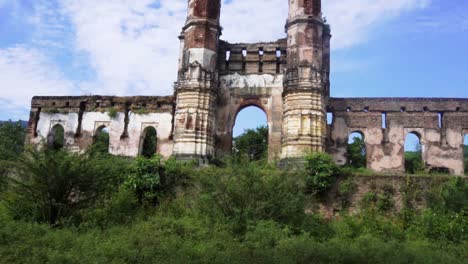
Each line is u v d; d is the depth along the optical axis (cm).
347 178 2764
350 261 1608
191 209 2495
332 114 4141
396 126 4088
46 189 2214
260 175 2294
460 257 1838
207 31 3747
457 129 4050
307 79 3494
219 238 1917
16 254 1488
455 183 2572
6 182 2272
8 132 5706
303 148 3372
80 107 4616
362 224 2452
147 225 2106
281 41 3922
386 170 4003
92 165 2294
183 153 3519
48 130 4647
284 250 1678
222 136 3788
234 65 3928
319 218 2516
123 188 2659
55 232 1894
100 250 1580
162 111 4406
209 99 3647
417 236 2292
